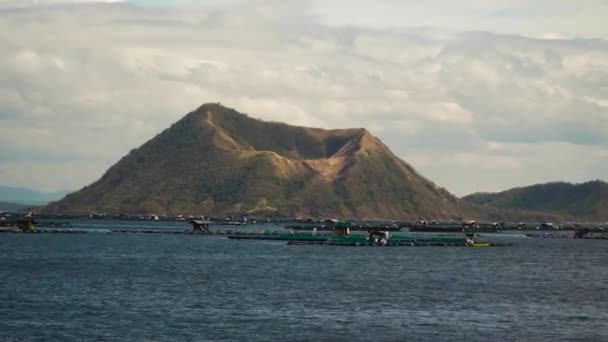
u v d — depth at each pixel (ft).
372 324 246.06
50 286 330.34
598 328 246.88
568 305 298.15
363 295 315.78
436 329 240.12
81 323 239.71
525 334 234.99
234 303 284.82
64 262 462.19
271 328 236.02
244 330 232.32
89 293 308.19
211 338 220.84
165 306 274.36
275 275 395.55
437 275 414.21
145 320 245.65
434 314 268.00
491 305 293.84
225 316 255.09
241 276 387.34
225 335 224.94
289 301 292.81
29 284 337.11
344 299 301.63
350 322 248.93
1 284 335.88
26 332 225.97
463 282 378.53
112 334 224.33
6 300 285.84
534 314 272.92
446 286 357.61
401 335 230.27
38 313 256.93
